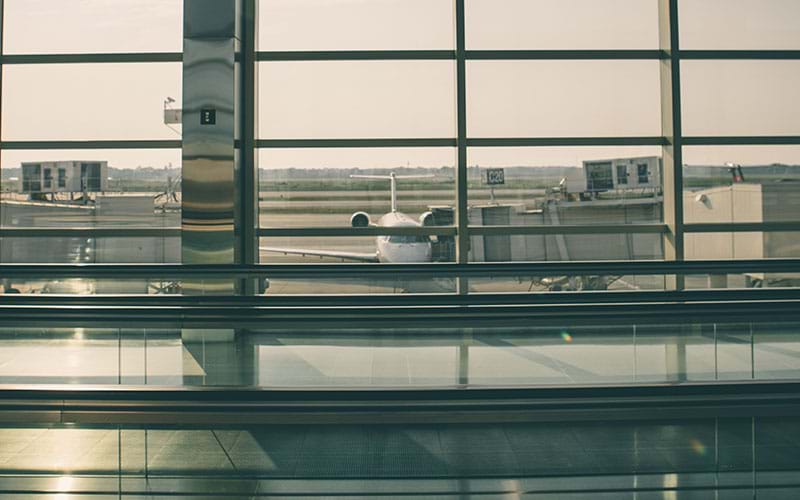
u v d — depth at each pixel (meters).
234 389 6.17
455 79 12.52
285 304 7.35
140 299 8.17
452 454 8.72
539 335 8.58
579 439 9.05
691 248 12.57
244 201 12.12
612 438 9.11
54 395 6.17
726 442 9.02
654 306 6.58
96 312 6.59
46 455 8.80
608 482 8.28
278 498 7.99
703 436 9.12
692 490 8.14
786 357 8.28
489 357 8.51
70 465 8.63
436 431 9.19
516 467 8.38
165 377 8.51
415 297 7.28
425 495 8.02
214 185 11.16
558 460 8.56
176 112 12.55
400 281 12.35
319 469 8.41
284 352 8.92
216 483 8.26
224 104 11.13
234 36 11.17
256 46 12.44
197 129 11.13
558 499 7.97
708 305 6.58
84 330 9.10
